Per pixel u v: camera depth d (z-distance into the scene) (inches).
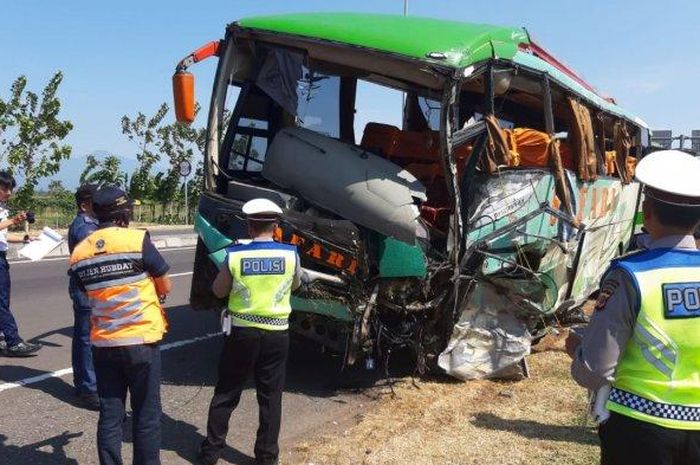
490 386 245.3
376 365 257.4
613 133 385.7
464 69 213.2
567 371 265.1
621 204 392.8
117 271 151.4
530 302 254.5
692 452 97.0
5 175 263.7
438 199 253.8
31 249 228.4
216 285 177.9
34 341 301.0
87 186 215.0
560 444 190.2
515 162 243.4
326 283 223.1
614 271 100.3
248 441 194.9
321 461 178.4
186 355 281.0
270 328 172.6
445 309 235.8
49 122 960.9
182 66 237.8
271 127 277.7
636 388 97.7
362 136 272.4
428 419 210.4
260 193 236.5
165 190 1369.3
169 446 188.9
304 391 240.5
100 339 151.2
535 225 246.7
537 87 258.1
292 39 232.4
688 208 97.0
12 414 209.0
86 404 217.3
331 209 229.8
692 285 96.2
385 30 224.5
